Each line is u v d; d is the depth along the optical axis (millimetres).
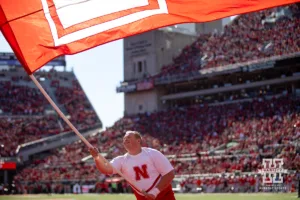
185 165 59094
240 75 76000
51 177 68625
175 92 84125
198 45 84000
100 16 11539
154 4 11703
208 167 56281
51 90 94812
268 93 72375
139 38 88875
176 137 70062
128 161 9820
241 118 66438
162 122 76000
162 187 9664
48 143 80562
